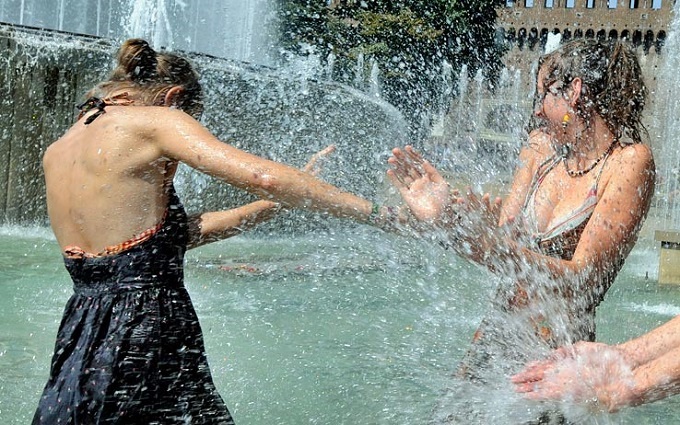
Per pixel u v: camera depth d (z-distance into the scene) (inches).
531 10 3164.4
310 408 142.3
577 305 118.2
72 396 105.3
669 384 86.6
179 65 120.0
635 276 401.7
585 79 122.6
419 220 107.6
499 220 120.7
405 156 108.8
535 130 133.1
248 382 157.9
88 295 109.0
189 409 110.0
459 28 1595.7
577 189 122.6
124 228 109.0
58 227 113.3
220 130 504.4
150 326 107.7
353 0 1521.9
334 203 107.2
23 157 428.8
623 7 3120.1
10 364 171.8
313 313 225.8
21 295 244.7
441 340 175.0
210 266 312.2
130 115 110.9
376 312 221.8
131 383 106.0
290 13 1450.5
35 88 430.3
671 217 747.4
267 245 378.6
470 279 225.8
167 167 112.8
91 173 110.0
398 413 134.6
